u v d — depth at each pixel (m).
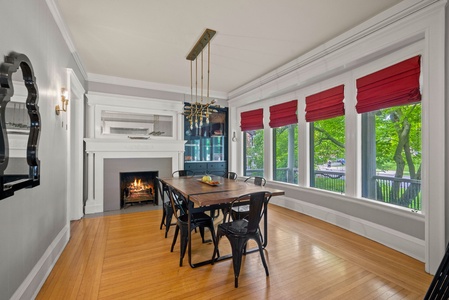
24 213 1.66
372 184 3.12
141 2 2.29
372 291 1.90
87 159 4.33
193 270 2.24
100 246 2.78
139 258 2.48
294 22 2.68
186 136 5.53
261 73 4.46
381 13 2.49
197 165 5.59
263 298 1.82
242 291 1.91
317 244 2.82
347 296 1.84
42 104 2.03
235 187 2.88
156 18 2.57
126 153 4.59
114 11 2.44
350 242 2.88
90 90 4.37
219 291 1.91
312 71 3.56
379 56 2.82
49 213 2.21
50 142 2.25
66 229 2.84
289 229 3.34
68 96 2.86
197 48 3.33
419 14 2.19
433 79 2.12
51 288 1.93
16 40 1.54
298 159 4.32
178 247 2.77
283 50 3.43
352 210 3.27
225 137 6.06
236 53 3.52
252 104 5.55
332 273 2.17
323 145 3.92
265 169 5.20
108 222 3.72
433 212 2.12
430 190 2.14
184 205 2.90
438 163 2.09
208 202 2.12
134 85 4.79
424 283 2.01
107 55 3.55
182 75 4.50
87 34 2.92
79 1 2.26
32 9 1.81
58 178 2.53
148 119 4.93
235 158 6.03
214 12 2.47
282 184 4.66
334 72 3.40
